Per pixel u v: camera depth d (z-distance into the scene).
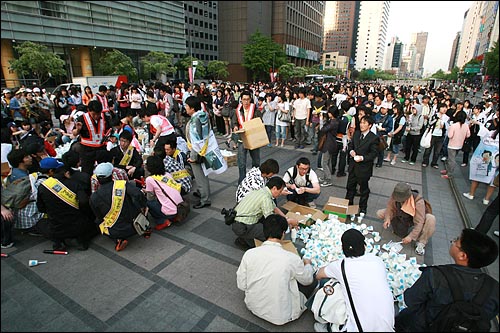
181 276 3.23
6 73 18.14
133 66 22.91
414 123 7.39
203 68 27.64
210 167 4.78
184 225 4.38
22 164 3.82
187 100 4.57
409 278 2.96
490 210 2.63
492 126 5.29
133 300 2.87
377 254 3.58
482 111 7.20
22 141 5.95
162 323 2.61
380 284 2.25
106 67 20.88
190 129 4.61
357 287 2.26
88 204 3.62
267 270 2.51
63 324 2.57
